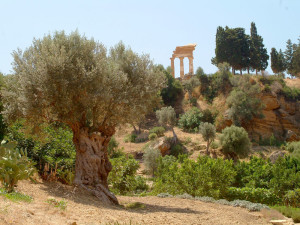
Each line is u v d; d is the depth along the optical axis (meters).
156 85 14.23
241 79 59.47
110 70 13.29
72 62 12.85
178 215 11.15
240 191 17.88
